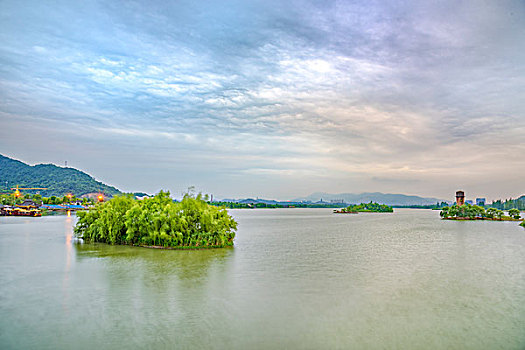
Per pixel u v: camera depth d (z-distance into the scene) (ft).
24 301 71.31
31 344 51.29
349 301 73.00
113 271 100.32
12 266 107.04
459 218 485.15
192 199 154.30
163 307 67.97
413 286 86.43
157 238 150.71
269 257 129.29
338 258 130.31
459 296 77.61
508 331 57.11
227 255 131.85
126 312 64.95
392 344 51.90
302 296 76.54
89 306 68.28
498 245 177.58
